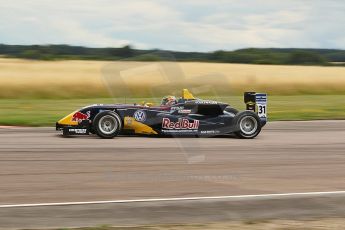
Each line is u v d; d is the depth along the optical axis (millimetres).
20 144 16219
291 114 28406
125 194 10047
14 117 24281
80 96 42469
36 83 44281
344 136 19609
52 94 42062
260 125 18672
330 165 13516
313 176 12055
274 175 12125
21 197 9664
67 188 10469
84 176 11664
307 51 122250
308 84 54500
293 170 12773
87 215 8500
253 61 115562
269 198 9797
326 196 10000
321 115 28047
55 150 15164
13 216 8367
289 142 17734
